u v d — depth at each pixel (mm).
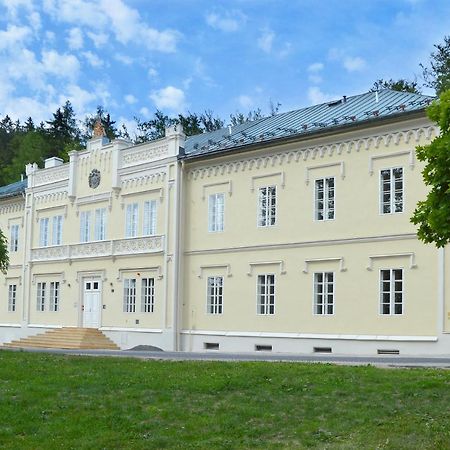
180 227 40406
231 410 16438
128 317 42938
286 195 35719
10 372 22188
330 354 31625
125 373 21438
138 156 43750
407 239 31109
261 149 36812
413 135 31219
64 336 44562
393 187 31797
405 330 30844
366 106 36812
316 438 14336
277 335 35250
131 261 43188
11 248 54625
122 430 15242
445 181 14641
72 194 48281
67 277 47969
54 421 15984
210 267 38969
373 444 13719
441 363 23812
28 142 100312
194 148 42156
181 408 16812
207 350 38281
